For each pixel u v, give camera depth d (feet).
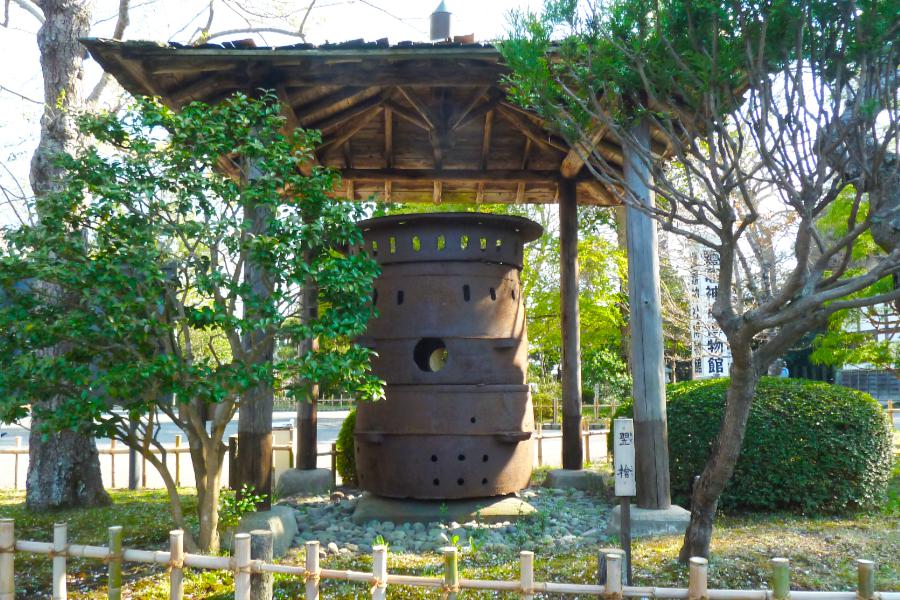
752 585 16.16
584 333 61.05
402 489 23.41
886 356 32.22
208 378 16.55
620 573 11.55
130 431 17.98
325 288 18.26
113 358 17.47
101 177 16.92
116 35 34.99
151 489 33.86
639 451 21.71
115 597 13.46
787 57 12.97
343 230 18.29
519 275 26.21
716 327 54.39
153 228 16.66
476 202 35.99
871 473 24.14
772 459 23.94
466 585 12.02
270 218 17.51
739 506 24.68
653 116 15.17
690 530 17.30
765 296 38.65
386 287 24.67
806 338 72.90
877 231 16.43
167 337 17.10
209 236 17.26
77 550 13.69
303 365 16.99
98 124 17.24
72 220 17.20
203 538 18.42
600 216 62.69
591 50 14.66
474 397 23.54
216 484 18.67
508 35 14.84
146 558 13.38
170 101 22.47
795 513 24.16
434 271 24.17
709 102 13.60
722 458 16.25
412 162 32.86
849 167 16.10
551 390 74.18
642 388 21.74
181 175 17.28
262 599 13.14
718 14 13.00
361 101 27.30
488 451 23.57
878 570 17.42
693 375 60.34
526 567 11.75
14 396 15.94
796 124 12.82
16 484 37.09
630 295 22.09
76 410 15.71
